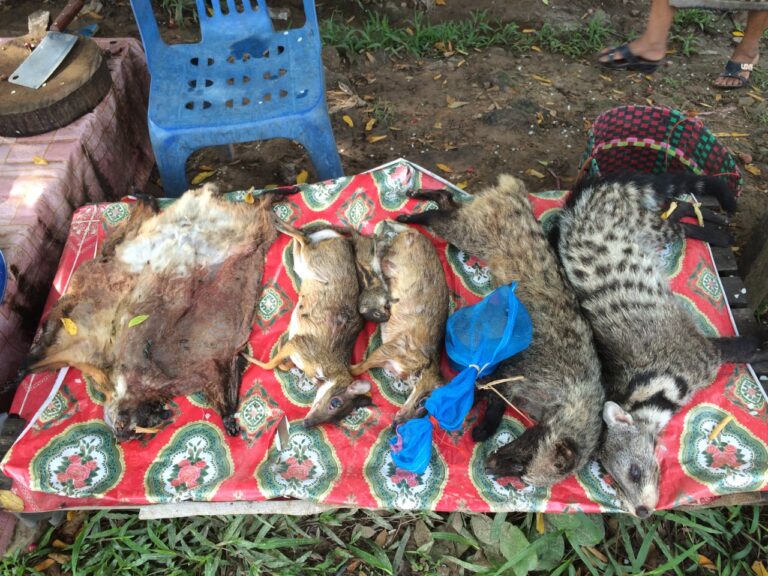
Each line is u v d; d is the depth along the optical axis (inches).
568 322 51.4
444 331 53.0
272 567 46.2
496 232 55.8
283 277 56.3
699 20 99.3
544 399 49.3
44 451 46.1
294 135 58.6
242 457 47.3
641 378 49.6
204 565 46.4
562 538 46.9
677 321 51.3
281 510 46.2
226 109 57.6
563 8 100.3
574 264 56.0
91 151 63.3
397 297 53.1
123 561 45.9
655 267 54.1
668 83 89.4
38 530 48.4
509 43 94.3
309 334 50.8
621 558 47.8
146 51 62.1
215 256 54.7
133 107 72.3
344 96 83.2
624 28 99.0
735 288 56.2
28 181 57.9
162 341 49.8
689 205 58.3
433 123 81.2
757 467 45.9
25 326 55.0
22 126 60.4
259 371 51.4
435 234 58.7
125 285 52.0
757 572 46.5
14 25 88.8
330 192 60.8
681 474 46.9
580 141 80.0
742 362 50.8
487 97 84.5
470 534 47.9
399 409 50.0
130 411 47.3
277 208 60.2
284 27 92.8
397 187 60.9
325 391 48.7
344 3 96.9
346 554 47.0
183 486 45.6
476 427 49.2
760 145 80.1
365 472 46.8
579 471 47.6
